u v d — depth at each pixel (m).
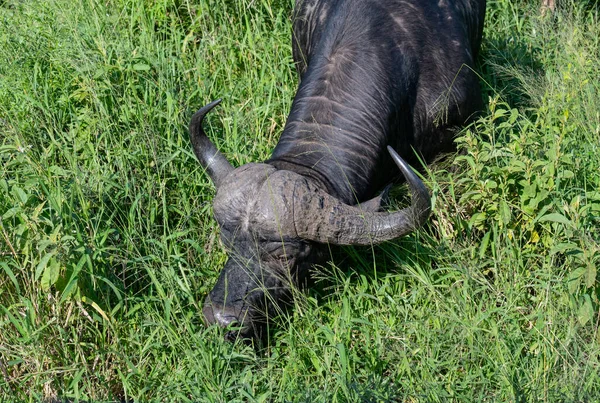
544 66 7.03
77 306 4.91
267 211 4.62
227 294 4.66
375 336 4.84
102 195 5.45
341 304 5.05
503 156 5.52
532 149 5.44
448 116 5.65
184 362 4.74
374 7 5.68
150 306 4.99
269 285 4.71
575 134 5.81
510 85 6.89
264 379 4.67
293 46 6.62
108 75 6.29
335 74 5.41
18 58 6.53
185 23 7.27
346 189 5.02
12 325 4.93
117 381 4.80
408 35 5.60
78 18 7.02
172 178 5.85
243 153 6.06
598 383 4.26
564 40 6.99
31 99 6.05
